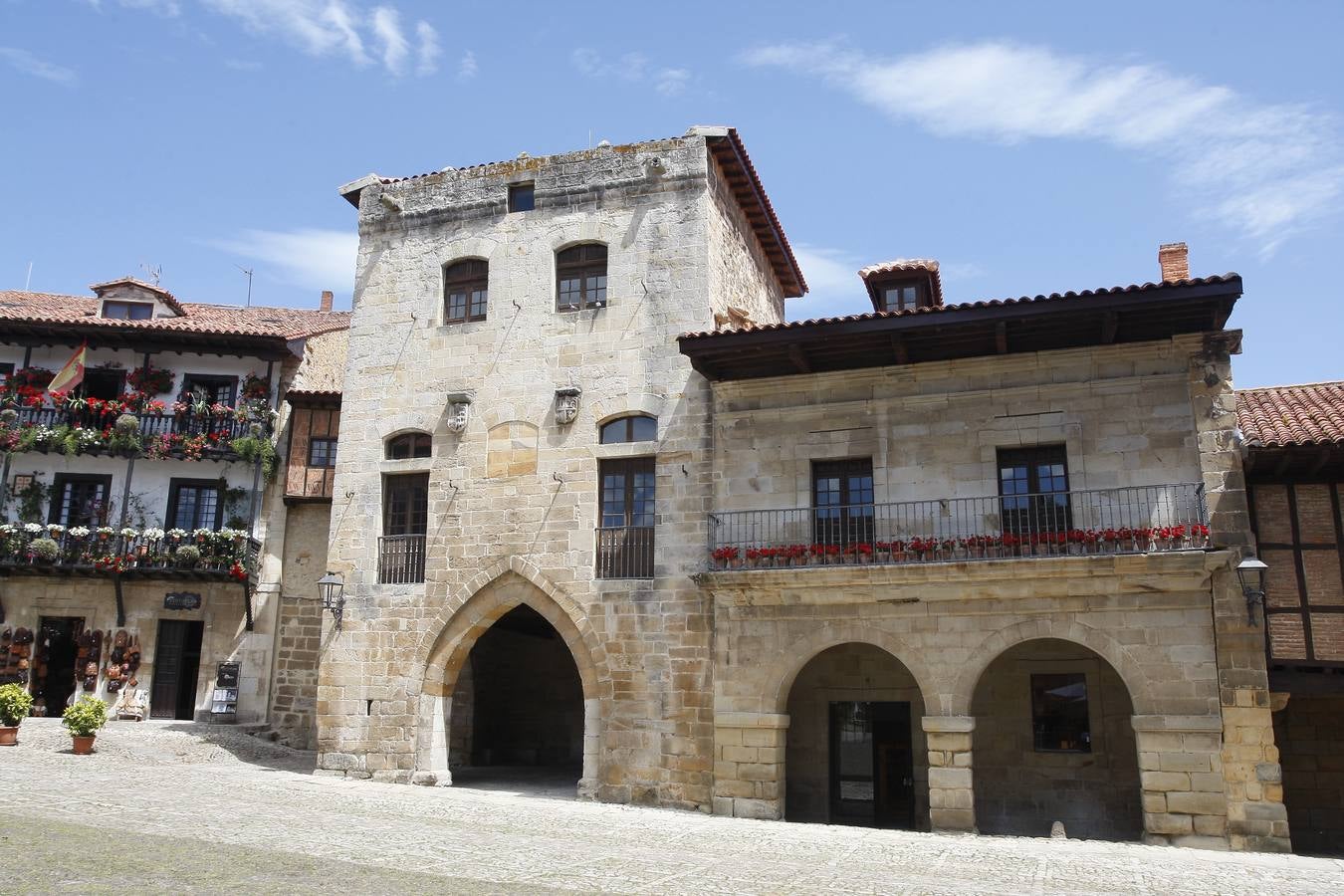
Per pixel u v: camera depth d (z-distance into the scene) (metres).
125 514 28.08
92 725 21.30
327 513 28.81
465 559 22.16
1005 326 18.09
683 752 19.72
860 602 18.78
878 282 23.84
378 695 22.16
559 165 23.53
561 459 21.91
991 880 13.02
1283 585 17.30
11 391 28.39
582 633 20.89
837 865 13.93
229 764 22.73
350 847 13.50
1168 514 17.69
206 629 27.86
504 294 23.30
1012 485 19.02
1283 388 20.17
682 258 22.09
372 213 24.98
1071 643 19.77
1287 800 19.41
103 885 10.41
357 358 24.19
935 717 17.92
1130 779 18.94
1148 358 18.48
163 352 29.45
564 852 14.11
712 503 20.61
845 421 20.06
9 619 27.59
